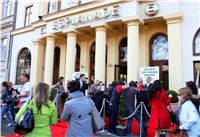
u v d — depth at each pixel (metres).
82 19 13.56
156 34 12.83
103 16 12.65
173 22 11.09
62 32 14.63
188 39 10.91
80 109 3.39
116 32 14.08
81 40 15.84
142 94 7.28
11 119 8.48
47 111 3.38
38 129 3.29
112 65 13.94
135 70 11.38
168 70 11.49
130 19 11.62
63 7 16.08
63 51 16.89
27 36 19.47
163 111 5.56
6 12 22.14
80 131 3.32
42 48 17.75
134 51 11.51
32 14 19.62
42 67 17.66
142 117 7.08
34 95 3.43
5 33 21.44
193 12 10.95
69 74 13.88
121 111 7.50
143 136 6.93
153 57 12.82
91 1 13.38
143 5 12.09
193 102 4.22
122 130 7.24
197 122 3.83
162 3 11.48
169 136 5.56
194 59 10.65
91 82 15.02
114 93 7.59
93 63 15.24
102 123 3.60
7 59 20.59
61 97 8.90
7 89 8.47
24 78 7.43
